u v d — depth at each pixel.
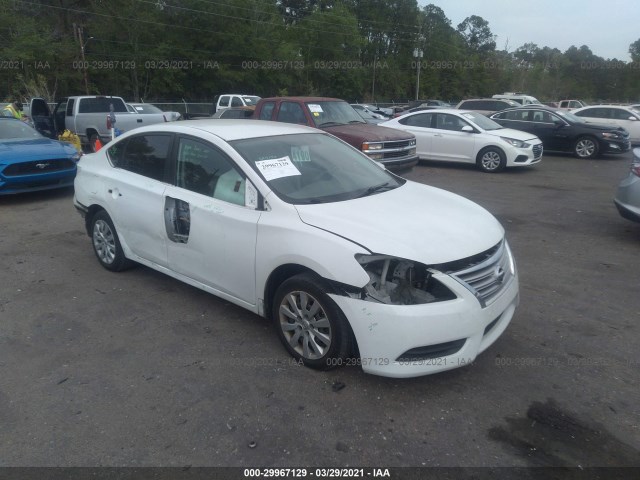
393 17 74.50
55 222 8.10
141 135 5.26
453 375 3.81
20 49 34.28
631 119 19.78
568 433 3.22
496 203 9.66
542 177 12.65
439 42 78.00
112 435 3.20
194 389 3.65
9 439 3.17
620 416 3.38
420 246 3.48
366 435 3.19
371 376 3.78
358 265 3.43
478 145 13.36
